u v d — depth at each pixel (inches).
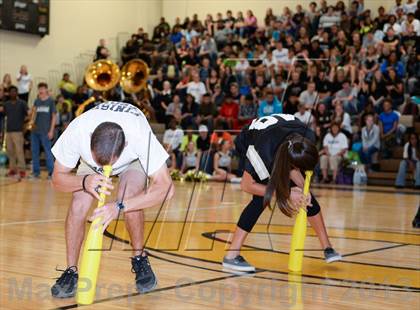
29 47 577.3
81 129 101.7
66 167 104.7
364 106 449.7
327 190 376.8
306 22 548.1
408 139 413.4
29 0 568.7
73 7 613.0
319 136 425.1
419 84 452.4
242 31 593.9
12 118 410.3
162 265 135.4
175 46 603.2
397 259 150.9
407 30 496.4
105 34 645.3
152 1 683.4
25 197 284.8
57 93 599.5
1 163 482.3
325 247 140.3
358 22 535.2
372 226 214.7
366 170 423.5
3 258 137.4
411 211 266.1
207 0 660.7
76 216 107.3
